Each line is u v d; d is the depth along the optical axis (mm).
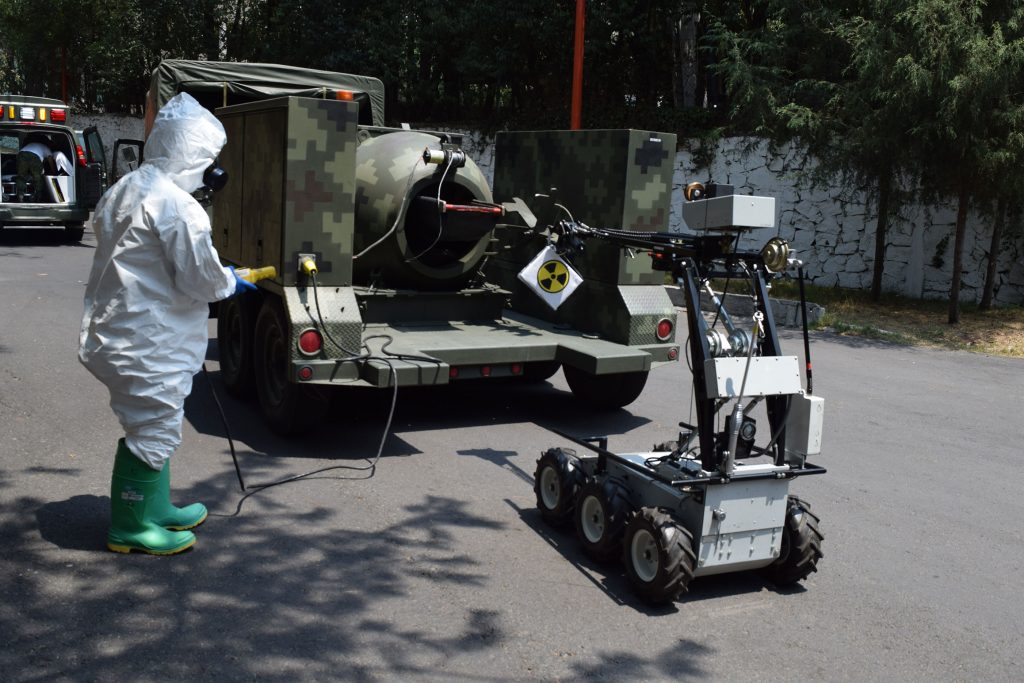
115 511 4574
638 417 7730
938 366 10352
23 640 3734
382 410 7617
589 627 4133
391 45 21188
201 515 5000
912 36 11359
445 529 5148
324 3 22094
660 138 7148
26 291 12117
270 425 6719
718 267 5117
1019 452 7180
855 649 4074
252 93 9516
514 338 7078
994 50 10938
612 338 7281
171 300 4383
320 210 6031
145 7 26219
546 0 18281
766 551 4453
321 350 6047
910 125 11875
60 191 17609
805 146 14828
